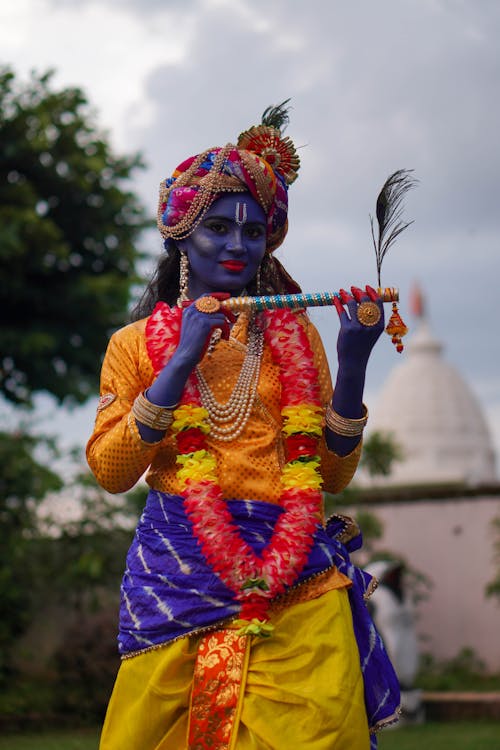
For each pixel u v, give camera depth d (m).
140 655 3.08
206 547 2.98
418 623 17.33
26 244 14.36
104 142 15.43
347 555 3.30
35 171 15.11
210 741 2.94
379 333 3.14
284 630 3.02
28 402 15.42
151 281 3.63
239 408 3.18
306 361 3.26
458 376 49.19
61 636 12.77
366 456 17.39
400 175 3.24
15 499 12.36
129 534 12.50
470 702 12.36
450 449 46.69
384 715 3.15
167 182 3.37
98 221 15.48
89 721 11.15
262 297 3.11
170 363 3.04
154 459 3.25
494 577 16.95
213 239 3.25
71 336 15.20
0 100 14.79
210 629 3.02
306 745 2.87
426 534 17.50
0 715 10.98
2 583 11.83
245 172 3.22
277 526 3.06
